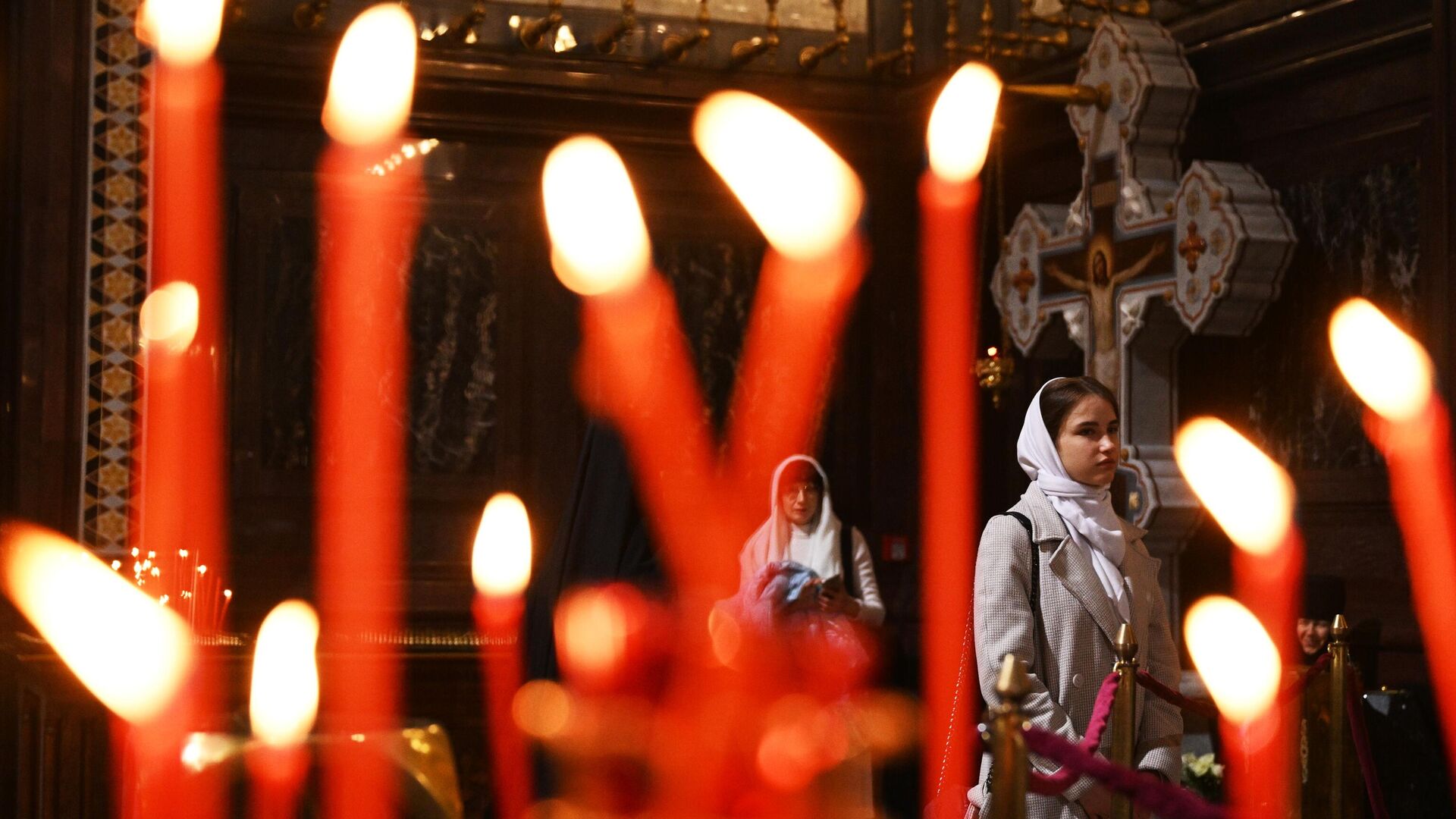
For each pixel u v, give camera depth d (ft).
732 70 23.67
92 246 20.40
